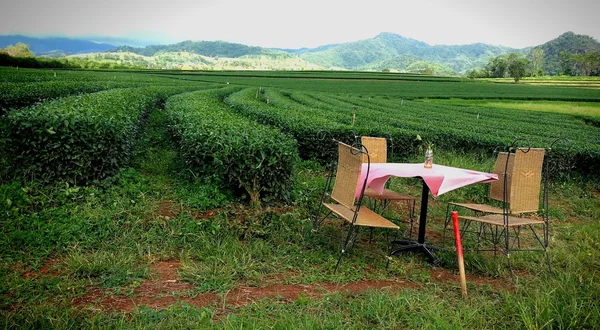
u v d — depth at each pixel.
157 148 11.91
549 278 5.19
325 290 4.55
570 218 8.35
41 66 75.00
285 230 6.13
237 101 19.53
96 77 38.81
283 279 4.78
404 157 11.80
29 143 6.65
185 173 8.49
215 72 85.69
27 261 4.69
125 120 9.17
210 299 4.18
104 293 4.13
